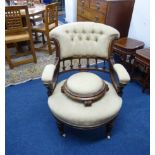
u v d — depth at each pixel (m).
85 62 2.61
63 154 1.38
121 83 1.26
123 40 2.29
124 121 1.67
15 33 2.53
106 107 1.25
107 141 1.48
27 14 2.28
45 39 3.44
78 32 1.50
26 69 2.51
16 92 2.07
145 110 1.79
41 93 2.05
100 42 1.48
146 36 2.29
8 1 3.12
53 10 2.70
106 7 2.25
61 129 1.45
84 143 1.46
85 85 1.32
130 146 1.44
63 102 1.30
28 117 1.73
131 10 2.38
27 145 1.46
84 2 2.77
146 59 1.84
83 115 1.20
